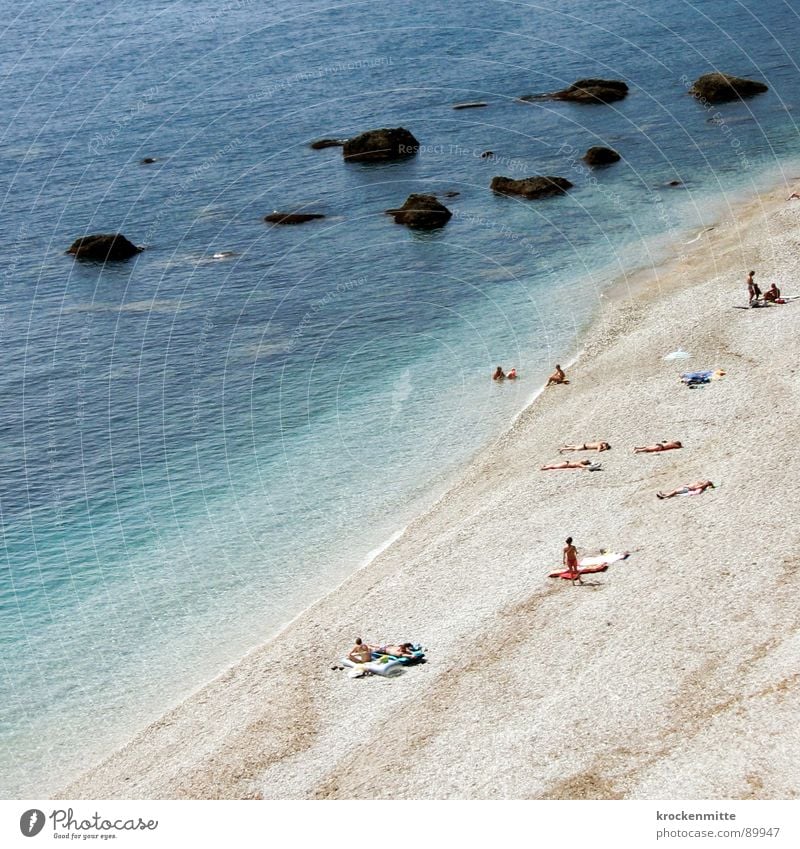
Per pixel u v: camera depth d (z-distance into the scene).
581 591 33.28
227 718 30.86
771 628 29.50
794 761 24.78
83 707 33.34
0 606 38.75
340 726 29.25
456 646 31.92
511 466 43.72
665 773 25.09
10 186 82.88
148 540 42.44
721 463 39.44
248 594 38.50
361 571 38.56
